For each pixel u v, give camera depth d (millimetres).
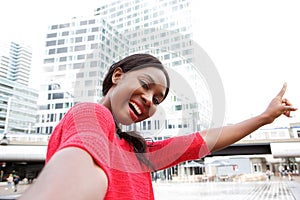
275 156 29047
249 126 1223
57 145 530
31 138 28016
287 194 14672
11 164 42188
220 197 13688
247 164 45562
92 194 311
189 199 13031
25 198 276
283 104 1348
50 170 307
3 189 23125
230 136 1195
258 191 17266
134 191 685
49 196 278
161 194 15555
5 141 27031
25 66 79188
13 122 70875
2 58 70750
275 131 42312
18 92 74000
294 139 30141
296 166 65125
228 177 34438
